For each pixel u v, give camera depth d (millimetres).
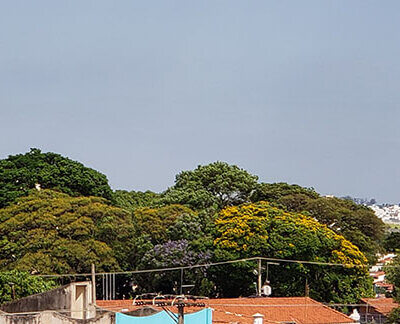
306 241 69688
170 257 71250
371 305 68062
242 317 50000
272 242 69500
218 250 70062
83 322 40812
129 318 41719
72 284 46625
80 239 70062
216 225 72500
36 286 57719
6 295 55625
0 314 40406
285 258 69375
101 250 69438
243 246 69625
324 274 71438
